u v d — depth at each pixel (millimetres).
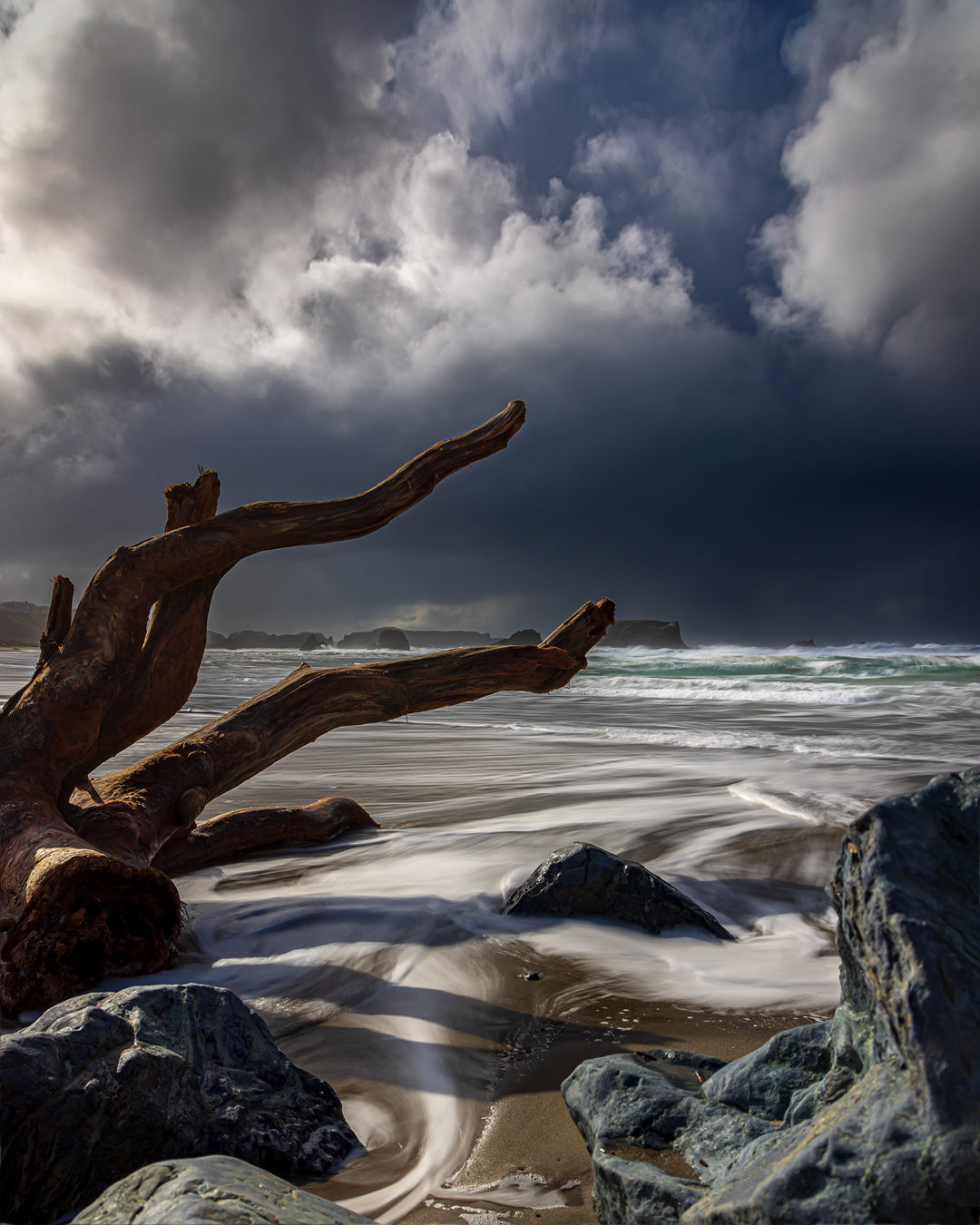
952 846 1747
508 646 6406
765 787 8391
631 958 4023
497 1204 2068
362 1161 2297
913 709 17406
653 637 132250
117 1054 2131
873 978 1660
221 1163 1687
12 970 3693
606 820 7066
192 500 6082
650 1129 2090
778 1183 1454
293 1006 3541
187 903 5102
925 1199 1329
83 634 5121
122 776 5410
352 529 5949
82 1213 1600
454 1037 3172
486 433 6410
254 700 6039
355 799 8508
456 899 4977
